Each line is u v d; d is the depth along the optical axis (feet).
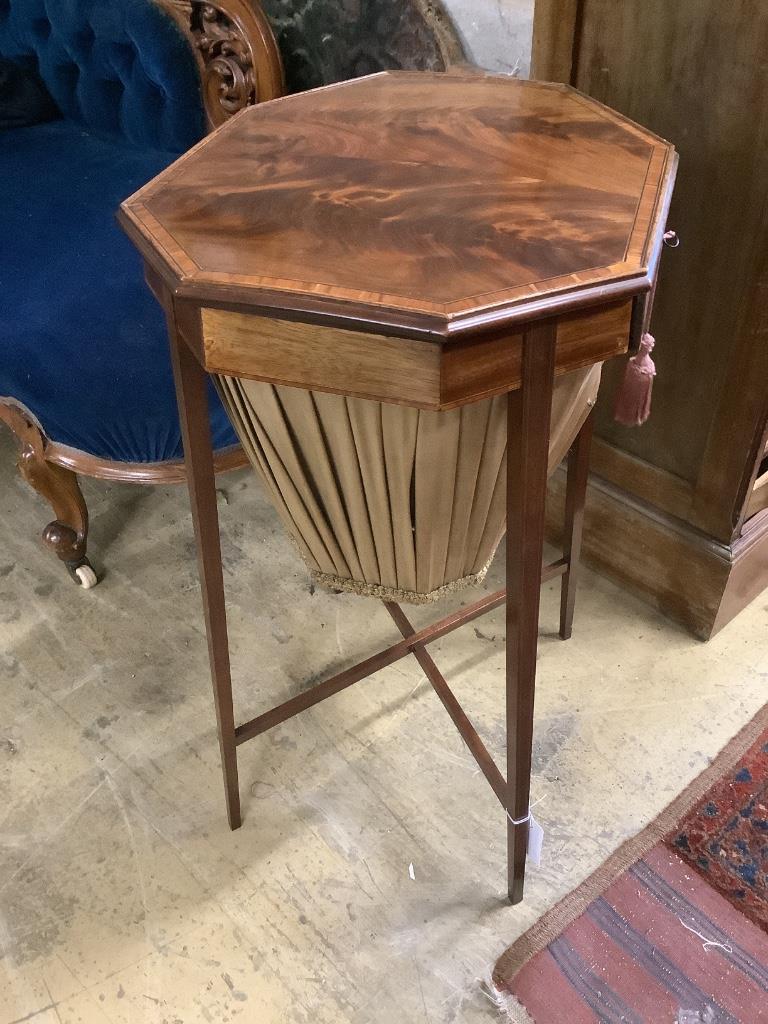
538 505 2.33
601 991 3.02
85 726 3.99
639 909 3.23
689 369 3.73
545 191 2.43
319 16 4.99
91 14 5.33
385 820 3.57
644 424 4.04
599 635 4.30
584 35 3.46
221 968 3.13
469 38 4.42
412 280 2.02
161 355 3.97
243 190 2.50
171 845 3.51
